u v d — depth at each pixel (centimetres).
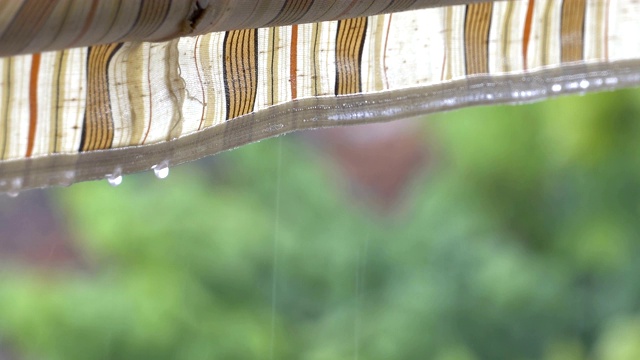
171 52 81
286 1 74
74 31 64
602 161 282
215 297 284
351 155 356
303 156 332
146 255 284
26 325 263
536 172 317
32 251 280
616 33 111
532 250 319
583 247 296
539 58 107
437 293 297
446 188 327
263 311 287
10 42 61
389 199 349
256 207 307
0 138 75
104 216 284
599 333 291
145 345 267
